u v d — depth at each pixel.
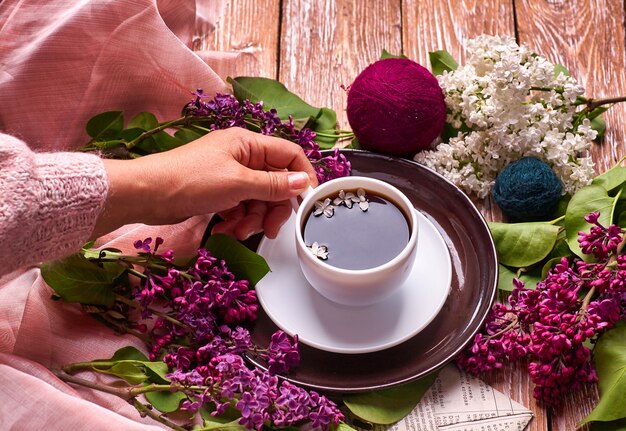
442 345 0.94
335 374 0.93
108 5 1.04
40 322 0.94
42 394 0.87
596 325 0.90
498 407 0.94
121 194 0.90
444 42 1.17
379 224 0.94
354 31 1.18
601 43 1.16
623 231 0.96
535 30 1.17
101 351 0.95
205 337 0.92
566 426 0.94
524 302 0.94
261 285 0.97
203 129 1.03
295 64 1.16
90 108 1.08
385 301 0.96
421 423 0.94
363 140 1.06
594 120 1.09
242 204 0.99
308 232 0.94
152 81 1.09
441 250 0.98
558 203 1.03
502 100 1.03
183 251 1.01
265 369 0.91
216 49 1.18
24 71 1.04
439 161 1.05
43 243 0.85
